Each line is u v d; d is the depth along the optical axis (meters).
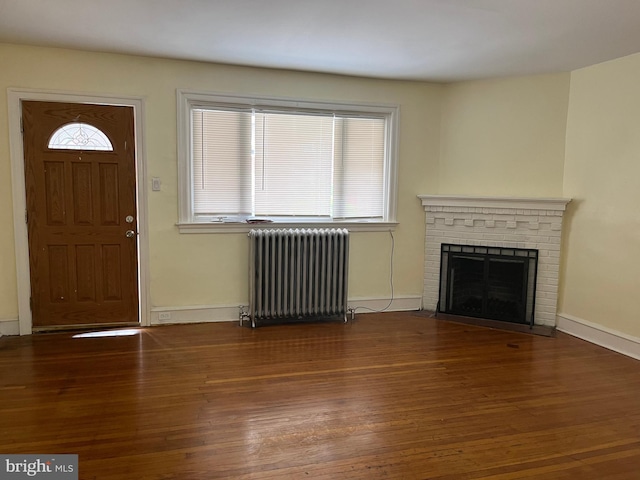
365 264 4.88
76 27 3.31
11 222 3.93
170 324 4.38
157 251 4.28
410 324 4.57
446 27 3.19
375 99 4.71
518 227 4.58
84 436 2.44
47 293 4.09
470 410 2.81
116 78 4.02
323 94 4.55
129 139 4.12
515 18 3.00
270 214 4.62
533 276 4.56
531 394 3.05
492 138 4.68
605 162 4.00
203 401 2.86
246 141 4.46
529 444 2.45
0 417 2.62
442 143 4.93
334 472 2.17
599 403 2.93
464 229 4.80
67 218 4.06
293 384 3.13
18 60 3.79
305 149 4.63
